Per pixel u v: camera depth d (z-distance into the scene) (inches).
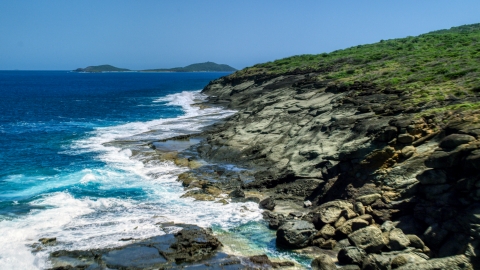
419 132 877.2
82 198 977.5
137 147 1501.0
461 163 693.9
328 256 659.4
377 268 623.5
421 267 580.1
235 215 884.0
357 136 1082.7
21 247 705.6
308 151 1130.7
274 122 1520.7
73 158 1357.0
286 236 731.4
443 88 1202.0
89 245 715.4
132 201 963.3
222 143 1416.1
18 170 1214.3
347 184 880.9
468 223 620.4
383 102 1286.9
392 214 762.2
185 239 717.3
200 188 1044.5
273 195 997.2
